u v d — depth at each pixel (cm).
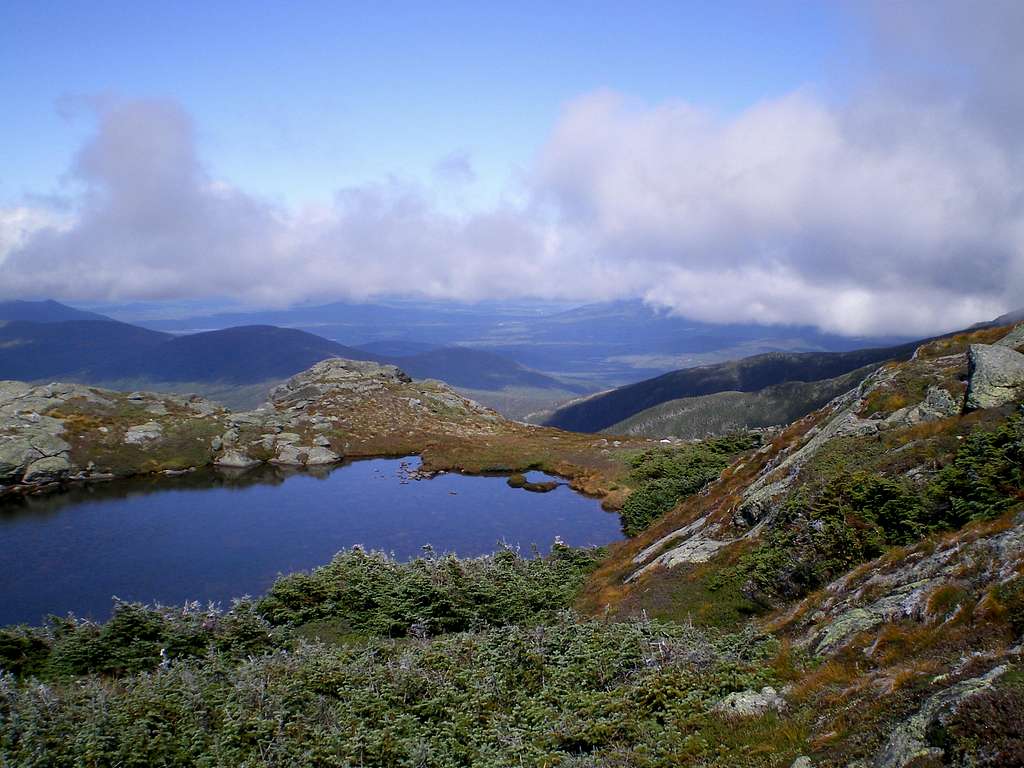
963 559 1547
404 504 6512
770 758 1123
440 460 8281
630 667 1802
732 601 2481
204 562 4831
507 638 2080
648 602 2744
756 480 3509
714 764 1166
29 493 6706
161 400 9256
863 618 1598
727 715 1363
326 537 5441
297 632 3017
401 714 1638
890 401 3178
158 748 1518
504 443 9288
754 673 1570
